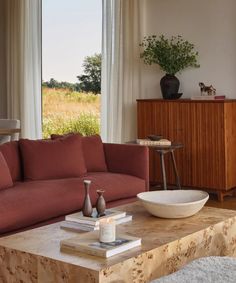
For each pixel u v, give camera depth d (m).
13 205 3.48
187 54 6.02
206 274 2.18
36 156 4.27
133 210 3.31
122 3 6.40
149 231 2.81
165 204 3.00
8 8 7.26
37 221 3.62
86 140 4.73
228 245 3.07
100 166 4.70
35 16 7.14
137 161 4.59
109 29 6.49
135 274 2.39
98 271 2.21
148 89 6.43
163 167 5.38
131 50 6.43
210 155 5.60
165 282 2.11
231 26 5.76
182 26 6.12
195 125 5.68
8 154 4.23
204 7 5.94
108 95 6.57
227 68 5.82
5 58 7.41
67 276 2.32
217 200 5.61
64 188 3.91
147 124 6.05
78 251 2.47
